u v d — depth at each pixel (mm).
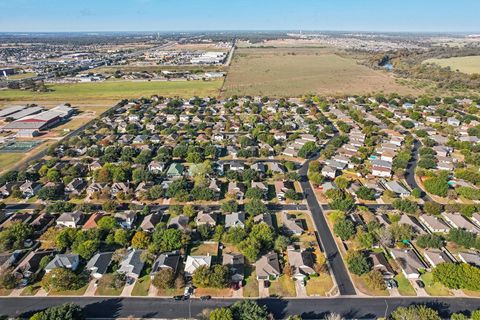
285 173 139375
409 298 78500
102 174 130500
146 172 132375
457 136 182875
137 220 108625
